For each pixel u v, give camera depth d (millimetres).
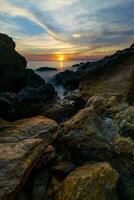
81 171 10508
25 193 9867
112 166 11586
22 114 19125
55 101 24984
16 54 36688
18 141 12156
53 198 9820
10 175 9070
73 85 39875
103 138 12422
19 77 34250
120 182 10867
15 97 20750
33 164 10312
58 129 13898
